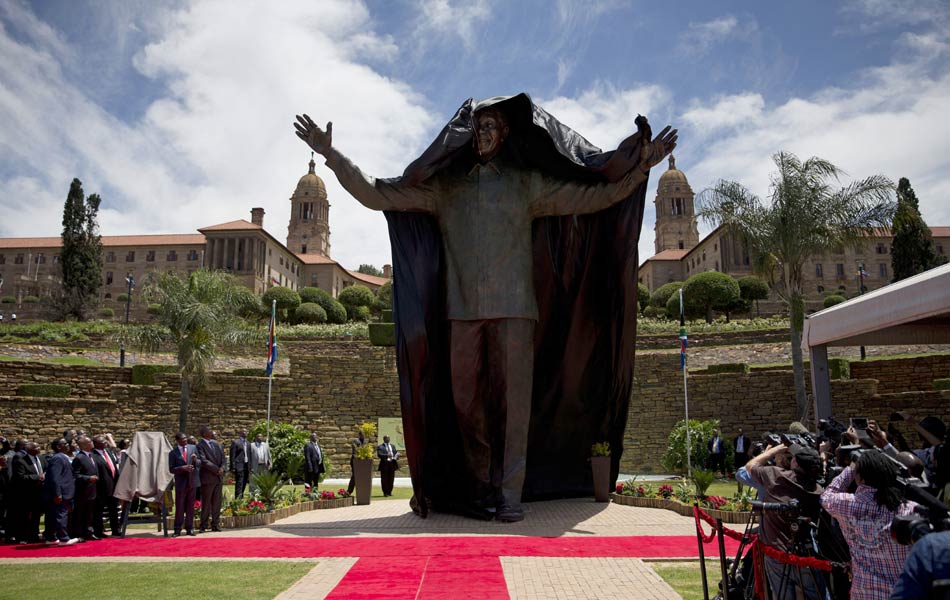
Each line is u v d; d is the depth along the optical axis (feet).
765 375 83.76
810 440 20.21
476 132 38.73
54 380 82.33
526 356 38.60
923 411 73.72
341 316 198.29
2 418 70.69
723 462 68.80
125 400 79.97
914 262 154.92
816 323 37.88
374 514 43.16
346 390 89.66
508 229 38.88
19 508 34.68
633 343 42.32
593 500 48.08
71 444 38.06
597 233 43.34
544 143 40.32
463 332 38.70
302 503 45.78
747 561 18.06
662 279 314.35
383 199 39.83
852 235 68.54
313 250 405.59
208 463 37.27
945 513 12.23
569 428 47.67
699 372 92.99
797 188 68.28
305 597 21.11
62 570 26.14
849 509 13.30
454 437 43.04
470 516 40.16
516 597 20.95
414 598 20.86
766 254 70.28
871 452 13.38
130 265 291.99
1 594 21.83
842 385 78.43
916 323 38.68
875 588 12.71
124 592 21.97
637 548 29.63
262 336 88.12
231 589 22.31
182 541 33.83
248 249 275.39
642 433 86.89
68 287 208.85
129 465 36.88
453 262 39.50
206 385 82.58
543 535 33.42
